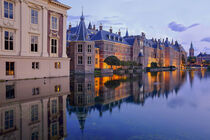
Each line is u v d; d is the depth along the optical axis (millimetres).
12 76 22062
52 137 5188
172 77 32656
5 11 21703
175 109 8859
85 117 7312
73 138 5191
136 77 31594
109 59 50062
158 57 99500
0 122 6383
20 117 7008
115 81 23391
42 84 17844
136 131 5824
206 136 5418
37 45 25391
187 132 5762
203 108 9023
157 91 14906
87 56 43719
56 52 28469
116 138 5246
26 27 23719
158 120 7016
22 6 23109
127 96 12375
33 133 5453
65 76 29562
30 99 10375
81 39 43469
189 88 17109
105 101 10523
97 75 36281
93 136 5359
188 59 185750
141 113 8055
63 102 9930
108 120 6961
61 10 28922
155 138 5262
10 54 22078
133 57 72375
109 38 58625
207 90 15758
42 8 25766
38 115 7344
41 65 25438
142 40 82125
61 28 29203
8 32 21984
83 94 12805
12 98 10539
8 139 4980
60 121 6715
